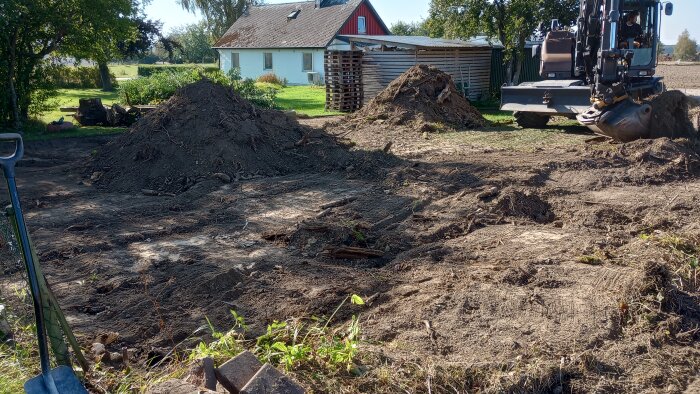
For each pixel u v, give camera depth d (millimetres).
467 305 5672
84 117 19125
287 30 43750
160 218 8977
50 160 13680
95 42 18359
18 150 3590
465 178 10273
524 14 23703
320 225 7988
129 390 4277
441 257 7125
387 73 23547
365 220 8484
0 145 15156
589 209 8688
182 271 6824
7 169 3543
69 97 30203
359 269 6879
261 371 3604
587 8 15328
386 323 5406
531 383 4492
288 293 6141
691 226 8086
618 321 5402
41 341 3613
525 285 6152
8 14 16250
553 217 8734
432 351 4918
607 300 5727
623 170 10688
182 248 7656
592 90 14547
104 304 6055
